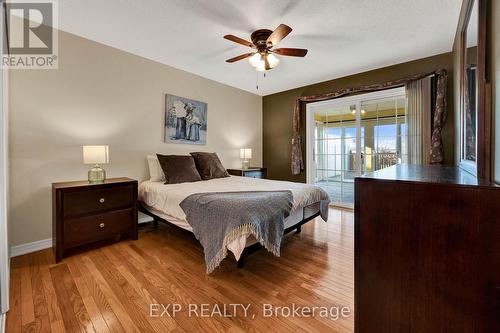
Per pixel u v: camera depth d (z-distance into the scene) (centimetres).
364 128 400
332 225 324
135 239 272
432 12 222
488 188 76
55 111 254
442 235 83
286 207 215
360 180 99
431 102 320
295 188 266
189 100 386
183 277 189
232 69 374
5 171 150
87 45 276
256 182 315
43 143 246
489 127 115
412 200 88
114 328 134
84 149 248
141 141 329
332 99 427
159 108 348
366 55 319
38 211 244
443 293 83
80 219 231
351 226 320
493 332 76
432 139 312
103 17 233
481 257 77
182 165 322
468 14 168
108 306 152
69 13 226
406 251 90
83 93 274
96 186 242
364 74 383
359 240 100
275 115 514
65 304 154
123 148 311
